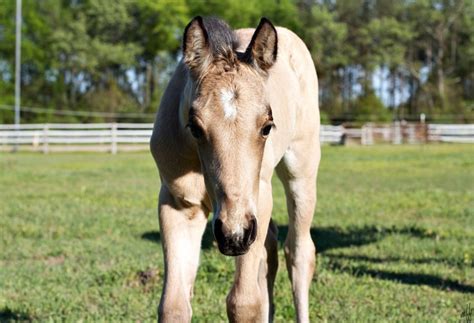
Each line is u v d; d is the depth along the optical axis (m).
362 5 72.19
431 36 71.06
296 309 5.00
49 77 59.34
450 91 57.88
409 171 20.80
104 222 10.93
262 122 3.29
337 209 12.32
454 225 10.60
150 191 15.59
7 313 5.86
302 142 5.00
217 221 3.19
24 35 58.22
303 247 5.11
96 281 6.98
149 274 6.99
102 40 60.84
